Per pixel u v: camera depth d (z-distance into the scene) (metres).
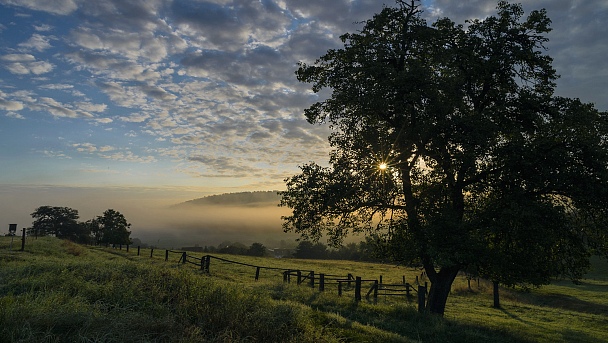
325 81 19.77
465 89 18.16
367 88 16.95
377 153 17.30
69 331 5.75
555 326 19.33
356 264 62.50
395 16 18.25
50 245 34.28
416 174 17.86
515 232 15.63
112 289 8.62
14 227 28.88
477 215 16.50
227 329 7.15
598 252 16.61
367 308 15.27
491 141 15.66
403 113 17.56
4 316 5.59
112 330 5.79
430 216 16.27
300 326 8.59
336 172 17.16
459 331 13.41
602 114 16.67
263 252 128.75
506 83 18.62
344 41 19.00
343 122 18.78
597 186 14.49
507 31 17.95
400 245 19.27
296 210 18.02
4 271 10.49
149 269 11.66
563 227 15.49
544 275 16.47
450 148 16.09
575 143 15.53
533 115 16.84
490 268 16.38
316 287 23.58
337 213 18.14
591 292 36.66
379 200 17.55
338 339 8.65
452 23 18.59
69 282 8.95
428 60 18.38
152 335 6.22
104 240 84.88
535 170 15.73
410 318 14.52
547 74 18.09
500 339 13.30
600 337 16.98
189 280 10.41
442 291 18.30
